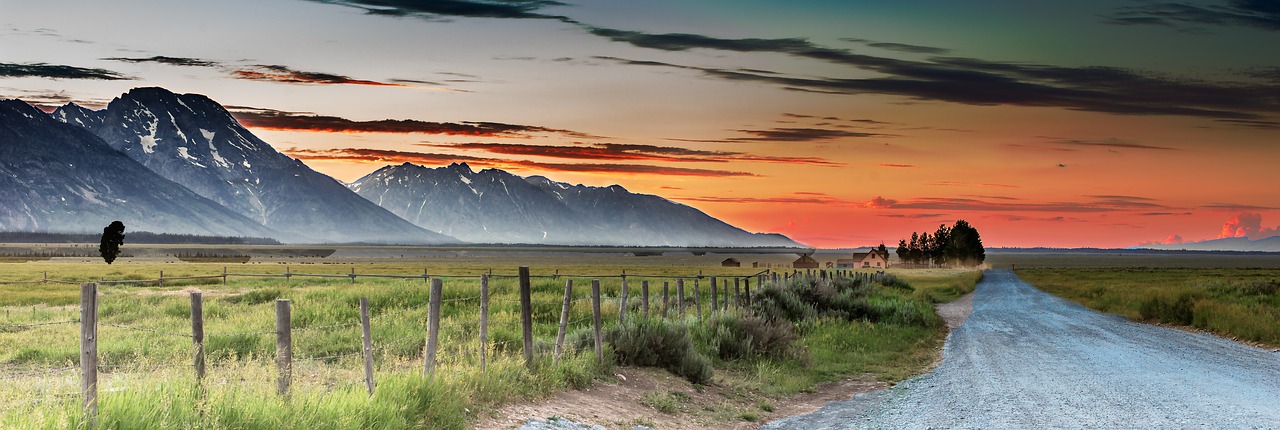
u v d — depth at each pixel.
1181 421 12.33
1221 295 41.44
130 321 24.58
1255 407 13.59
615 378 14.95
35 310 28.42
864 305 31.44
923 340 26.81
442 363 12.67
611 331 16.80
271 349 17.19
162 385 8.86
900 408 14.21
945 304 51.31
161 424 7.86
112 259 138.75
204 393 8.79
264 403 8.87
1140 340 27.06
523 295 14.15
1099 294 57.06
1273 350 23.72
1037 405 14.10
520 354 14.76
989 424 12.42
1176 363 20.39
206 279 56.03
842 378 18.61
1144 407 13.70
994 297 60.09
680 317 20.88
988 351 23.86
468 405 11.12
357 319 22.98
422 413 10.15
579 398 13.20
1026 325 33.97
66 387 10.38
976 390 16.12
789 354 20.08
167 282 52.91
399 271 99.06
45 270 88.06
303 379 11.92
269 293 34.19
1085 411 13.41
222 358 15.55
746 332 19.84
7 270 87.06
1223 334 29.03
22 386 10.81
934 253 198.75
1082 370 19.12
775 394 15.93
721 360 18.73
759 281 31.45
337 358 16.11
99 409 7.93
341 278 55.62
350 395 9.88
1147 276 105.31
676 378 15.92
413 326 20.59
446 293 31.22
